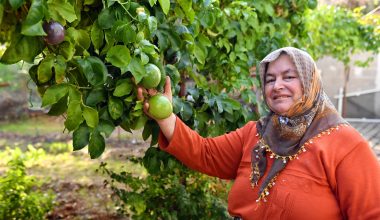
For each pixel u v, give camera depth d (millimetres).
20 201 3756
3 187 3734
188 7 1992
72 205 5055
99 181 6035
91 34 1739
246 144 2107
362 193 1668
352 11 6965
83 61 1667
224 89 3234
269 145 1909
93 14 1800
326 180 1735
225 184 3715
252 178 1930
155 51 1994
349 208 1692
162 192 3285
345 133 1764
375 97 10703
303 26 3465
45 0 1463
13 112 12055
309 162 1769
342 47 6258
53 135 10094
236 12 2820
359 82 11062
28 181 3957
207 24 2408
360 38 6496
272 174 1839
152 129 2135
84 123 1822
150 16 1862
